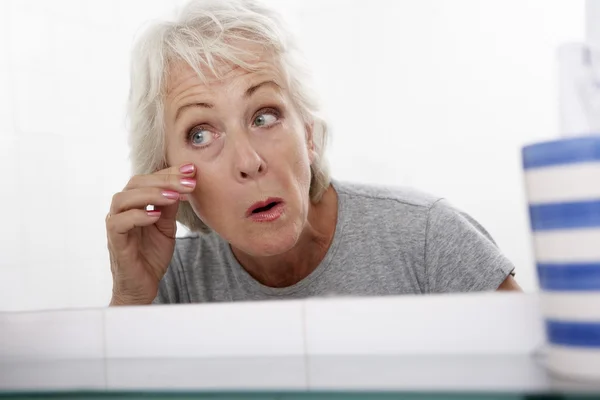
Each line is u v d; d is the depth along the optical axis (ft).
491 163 3.87
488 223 3.89
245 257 2.68
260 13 2.30
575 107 1.11
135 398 1.14
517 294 1.15
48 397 1.20
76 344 1.43
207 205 2.20
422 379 1.05
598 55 1.11
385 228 2.62
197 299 2.83
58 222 3.86
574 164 0.94
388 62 4.10
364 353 1.23
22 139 3.76
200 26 2.14
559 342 0.99
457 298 1.19
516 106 3.79
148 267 2.57
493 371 1.06
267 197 2.12
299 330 1.28
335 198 2.74
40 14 3.84
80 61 3.98
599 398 0.89
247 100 2.09
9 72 3.72
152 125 2.39
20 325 1.47
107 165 4.09
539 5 3.58
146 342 1.38
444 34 3.96
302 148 2.20
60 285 3.83
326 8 4.19
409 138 4.12
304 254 2.61
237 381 1.13
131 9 3.94
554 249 0.98
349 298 1.25
